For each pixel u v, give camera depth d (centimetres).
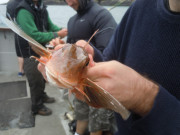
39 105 132
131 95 26
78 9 88
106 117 93
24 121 126
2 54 219
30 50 115
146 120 26
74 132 115
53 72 28
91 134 98
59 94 167
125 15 49
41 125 123
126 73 26
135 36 44
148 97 26
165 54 37
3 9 111
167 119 25
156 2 40
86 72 30
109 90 26
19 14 107
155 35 39
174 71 36
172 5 35
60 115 135
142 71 41
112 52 56
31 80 123
